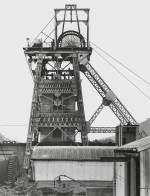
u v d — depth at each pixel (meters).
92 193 46.78
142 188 24.94
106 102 60.91
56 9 59.66
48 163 49.28
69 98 60.19
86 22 59.84
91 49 59.22
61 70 62.22
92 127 61.19
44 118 58.72
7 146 65.12
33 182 48.31
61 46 60.47
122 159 27.17
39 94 59.41
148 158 24.59
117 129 43.41
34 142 60.44
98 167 49.09
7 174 55.00
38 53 59.19
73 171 49.06
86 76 61.31
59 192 47.09
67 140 59.78
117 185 35.78
